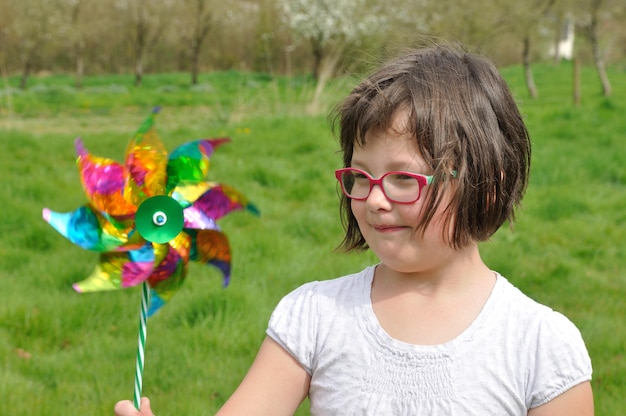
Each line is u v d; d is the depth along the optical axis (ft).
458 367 4.62
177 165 6.61
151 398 11.75
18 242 19.85
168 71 138.92
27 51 102.83
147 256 6.40
